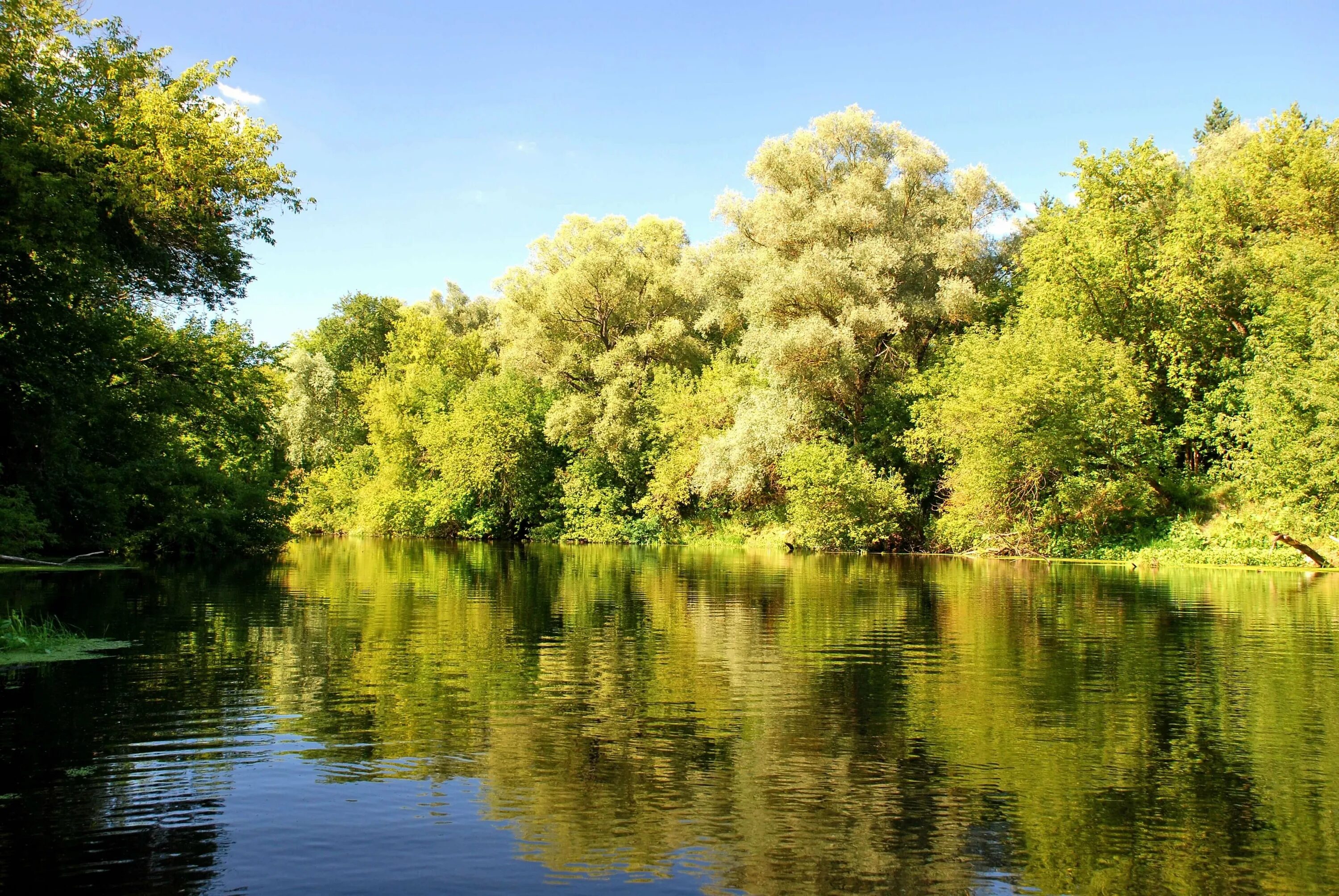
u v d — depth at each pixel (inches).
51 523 784.9
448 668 333.4
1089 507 1009.5
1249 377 926.4
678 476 1446.9
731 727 250.2
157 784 199.3
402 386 1843.0
